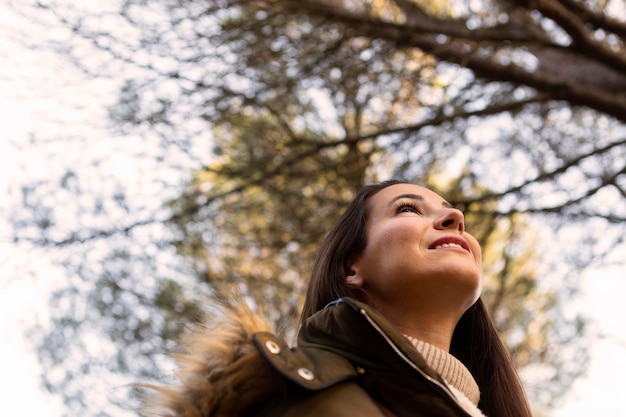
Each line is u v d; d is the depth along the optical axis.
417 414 2.08
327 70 5.68
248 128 5.80
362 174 5.80
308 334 2.22
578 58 6.14
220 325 2.04
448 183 5.90
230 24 5.51
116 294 5.60
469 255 2.44
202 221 5.74
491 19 5.89
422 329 2.42
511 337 6.10
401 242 2.45
